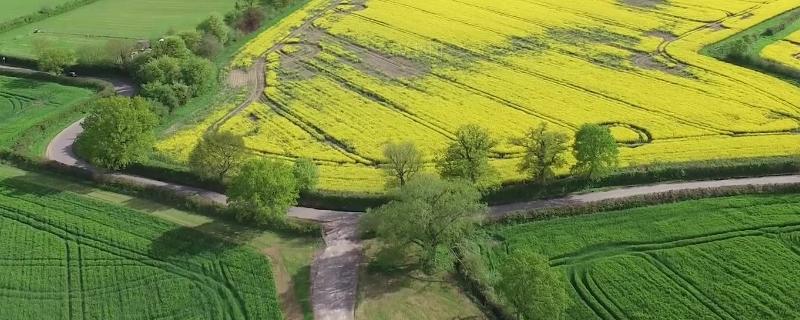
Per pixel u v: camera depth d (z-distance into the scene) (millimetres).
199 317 56250
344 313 55812
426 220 56750
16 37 126312
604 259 61656
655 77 99062
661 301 56406
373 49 114938
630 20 122562
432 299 57406
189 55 104875
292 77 105062
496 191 70438
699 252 61562
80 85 104688
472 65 106500
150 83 94562
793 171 74250
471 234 62906
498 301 56219
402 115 90938
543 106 91750
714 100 91188
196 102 97500
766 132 82750
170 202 71562
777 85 94875
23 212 70250
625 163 75438
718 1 130375
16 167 79688
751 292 56781
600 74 101000
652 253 62094
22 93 102500
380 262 61688
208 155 72562
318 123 89438
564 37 116312
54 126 90750
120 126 74062
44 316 56844
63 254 63906
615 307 56156
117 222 68250
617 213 67812
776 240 62719
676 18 122625
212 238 65062
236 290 58719
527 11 130000
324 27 126625
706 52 107750
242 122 90312
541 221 67000
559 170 74188
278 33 124625
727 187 70438
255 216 65812
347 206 70500
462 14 130000
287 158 81062
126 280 60438
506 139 83125
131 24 132875
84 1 146375
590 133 68438
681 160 75938
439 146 82312
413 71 105312
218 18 118250
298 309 56438
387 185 71250
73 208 70812
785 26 116688
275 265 61562
